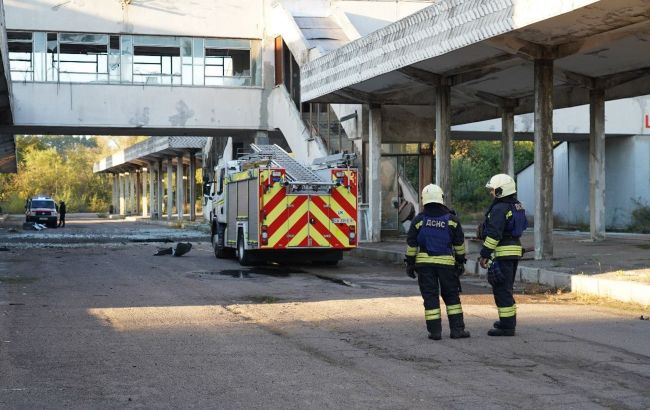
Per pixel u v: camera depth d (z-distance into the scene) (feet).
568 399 21.84
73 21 106.32
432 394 22.43
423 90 85.05
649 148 117.29
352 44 75.20
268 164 63.36
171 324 35.19
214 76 111.45
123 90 108.58
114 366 26.32
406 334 32.53
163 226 180.55
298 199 63.26
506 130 86.12
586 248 67.97
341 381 24.12
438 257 31.12
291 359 27.45
